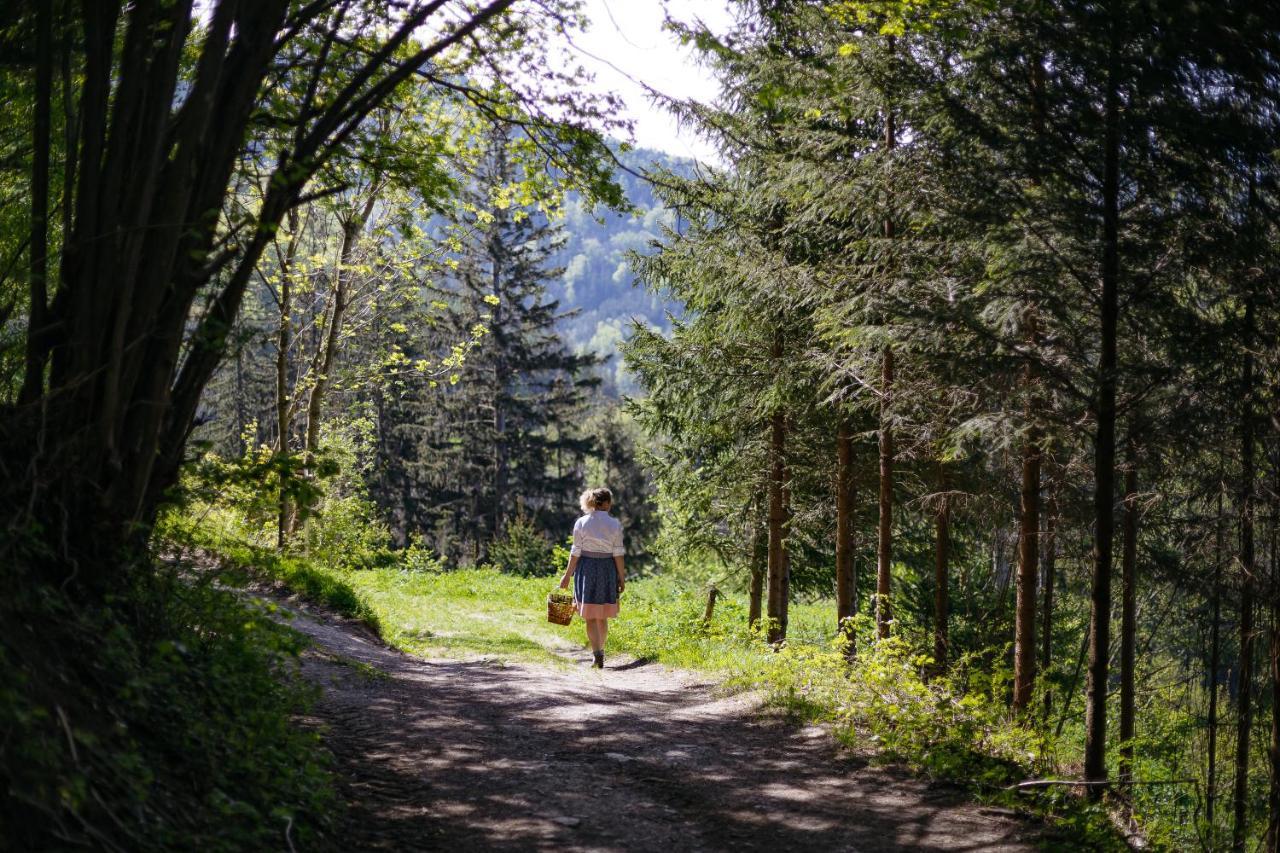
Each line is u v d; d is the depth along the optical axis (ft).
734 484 51.49
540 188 31.01
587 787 18.19
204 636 18.24
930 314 25.55
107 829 10.25
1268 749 38.14
